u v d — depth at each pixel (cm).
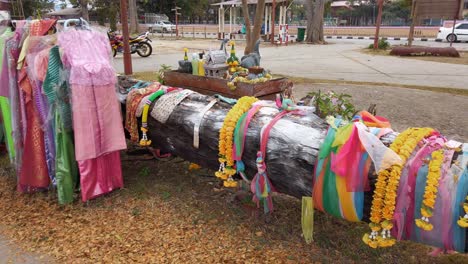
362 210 205
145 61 1188
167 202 304
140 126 324
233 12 2864
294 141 228
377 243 199
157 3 4381
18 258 243
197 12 4491
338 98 285
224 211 291
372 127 225
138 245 252
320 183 211
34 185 317
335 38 2847
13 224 281
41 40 299
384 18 4316
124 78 398
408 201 189
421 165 187
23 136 318
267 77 436
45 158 313
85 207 299
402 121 541
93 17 3491
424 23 3556
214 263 233
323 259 235
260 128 244
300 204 301
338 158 198
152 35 2972
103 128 288
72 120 289
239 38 2508
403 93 716
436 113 581
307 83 807
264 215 283
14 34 321
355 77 925
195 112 284
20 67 301
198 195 317
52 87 282
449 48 1426
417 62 1249
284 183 240
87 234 265
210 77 434
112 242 255
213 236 260
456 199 177
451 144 193
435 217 184
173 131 297
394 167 187
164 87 336
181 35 3031
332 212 216
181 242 254
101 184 304
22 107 306
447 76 959
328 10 4097
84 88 274
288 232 264
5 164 392
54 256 244
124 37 829
